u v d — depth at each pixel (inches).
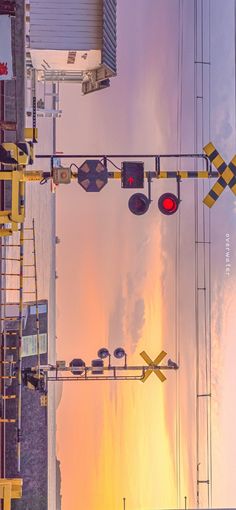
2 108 296.4
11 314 376.5
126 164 288.7
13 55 286.7
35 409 446.3
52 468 494.6
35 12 362.3
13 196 272.4
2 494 287.4
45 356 489.1
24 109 291.3
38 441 444.8
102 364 408.5
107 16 371.6
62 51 368.2
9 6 281.1
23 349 454.6
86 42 366.0
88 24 365.1
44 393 392.8
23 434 438.3
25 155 272.8
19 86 289.3
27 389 442.0
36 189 496.7
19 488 294.2
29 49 363.3
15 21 284.5
